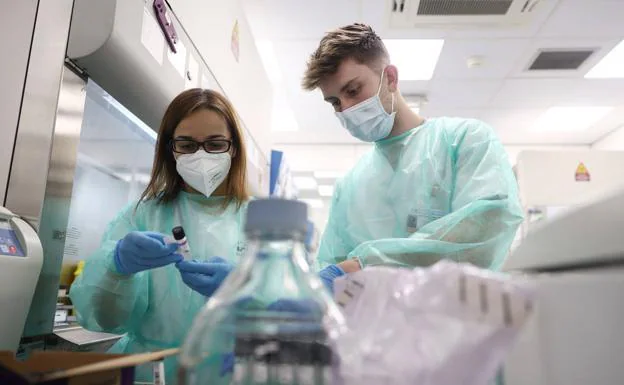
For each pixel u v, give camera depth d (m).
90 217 1.44
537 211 3.06
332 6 2.87
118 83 1.21
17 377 0.32
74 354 0.40
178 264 0.82
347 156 5.38
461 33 3.11
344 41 1.28
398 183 1.31
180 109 1.06
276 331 0.40
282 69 3.65
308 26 3.07
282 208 0.37
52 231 1.00
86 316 0.96
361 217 1.35
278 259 0.45
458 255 1.01
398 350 0.33
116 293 0.93
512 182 1.16
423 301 0.33
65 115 1.04
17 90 0.98
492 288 0.32
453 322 0.32
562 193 3.11
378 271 0.40
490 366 0.32
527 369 0.37
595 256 0.33
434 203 1.25
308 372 0.38
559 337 0.36
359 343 0.35
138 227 1.07
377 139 1.41
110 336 1.19
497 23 2.96
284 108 4.50
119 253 0.83
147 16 1.21
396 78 1.39
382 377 0.33
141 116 1.48
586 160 3.17
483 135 1.23
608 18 2.93
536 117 4.54
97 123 1.40
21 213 0.94
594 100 4.13
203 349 0.40
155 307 0.99
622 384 0.30
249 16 2.97
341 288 0.42
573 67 3.55
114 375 0.42
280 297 0.44
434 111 4.44
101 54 1.05
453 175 1.27
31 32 1.00
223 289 0.44
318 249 1.45
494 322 0.31
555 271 0.38
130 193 1.70
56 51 1.03
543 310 0.38
